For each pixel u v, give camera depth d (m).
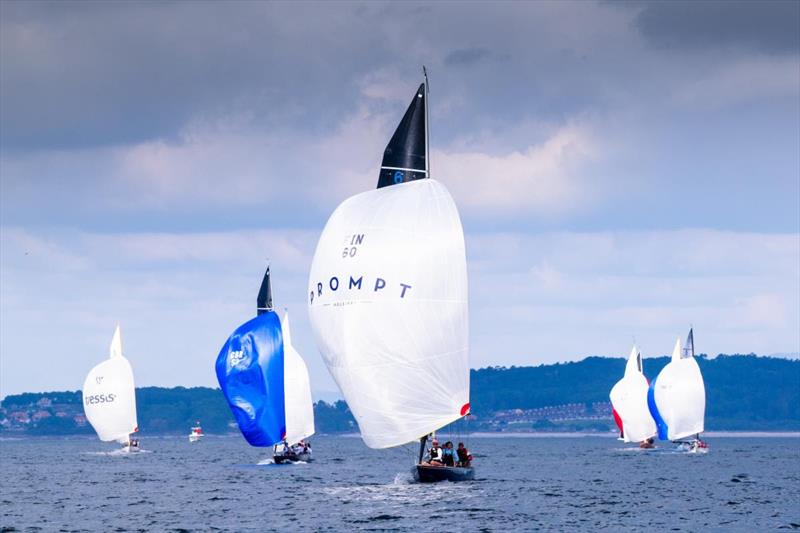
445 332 192.88
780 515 195.38
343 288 192.62
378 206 193.62
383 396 191.75
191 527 179.25
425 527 173.38
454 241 194.25
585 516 190.75
